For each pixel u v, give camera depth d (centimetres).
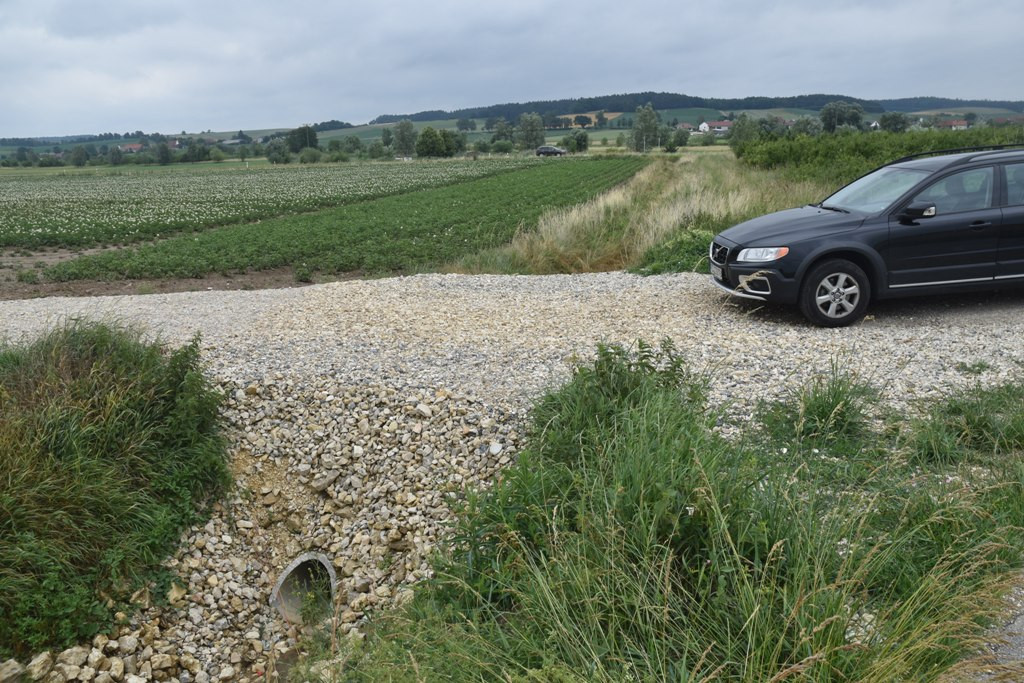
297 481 609
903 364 649
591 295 1045
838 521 356
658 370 612
